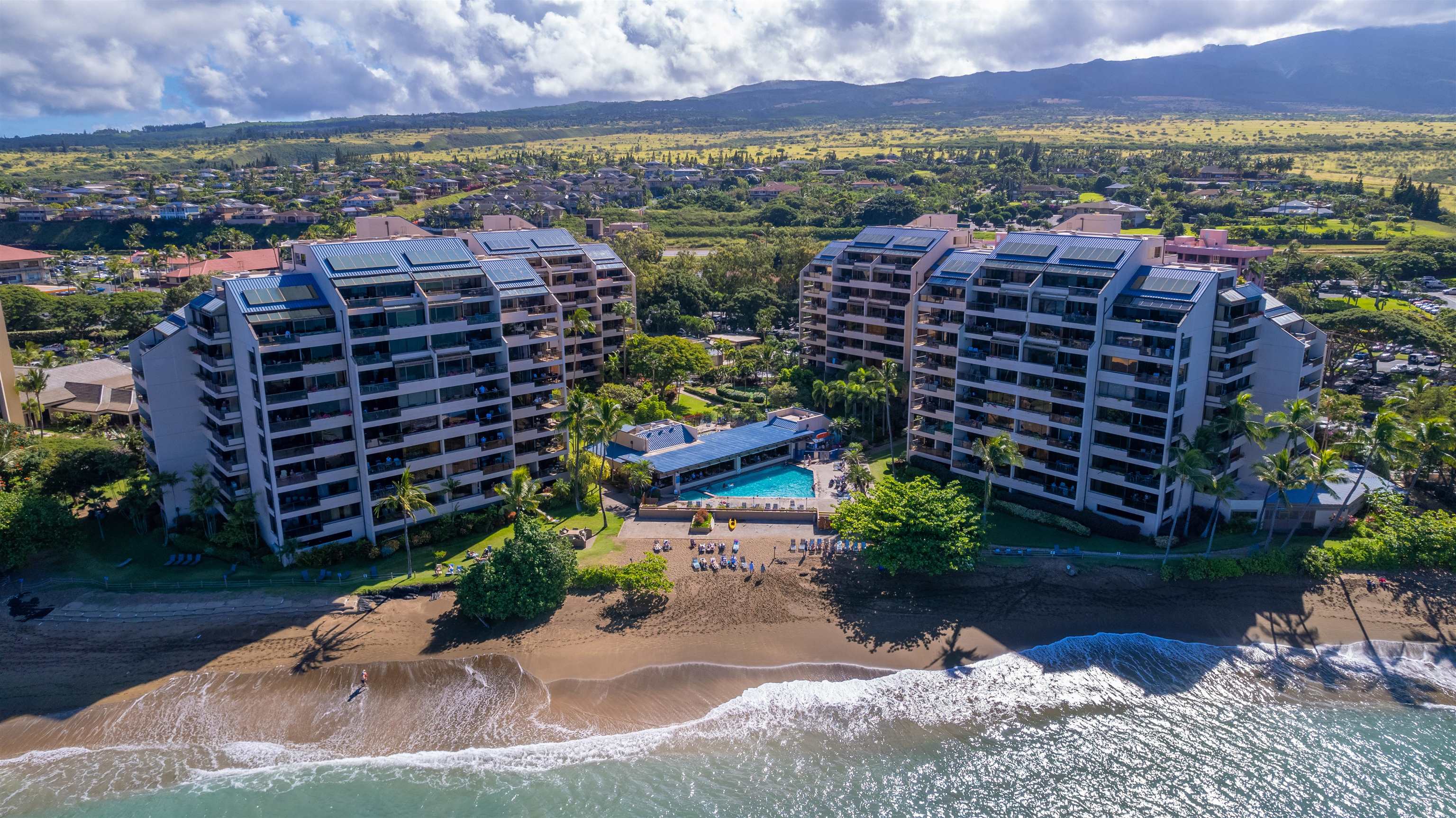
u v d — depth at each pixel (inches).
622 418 4279.0
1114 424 3988.7
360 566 3750.0
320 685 3095.5
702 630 3410.4
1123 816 2600.9
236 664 3184.1
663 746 2871.6
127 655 3223.4
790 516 4234.7
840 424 5270.7
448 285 4050.2
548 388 4446.4
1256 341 4175.7
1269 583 3646.7
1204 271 3956.7
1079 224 5300.2
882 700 3080.7
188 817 2564.0
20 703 3009.4
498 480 4229.8
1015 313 4352.9
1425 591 3580.2
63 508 3791.8
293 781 2709.2
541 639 3334.2
